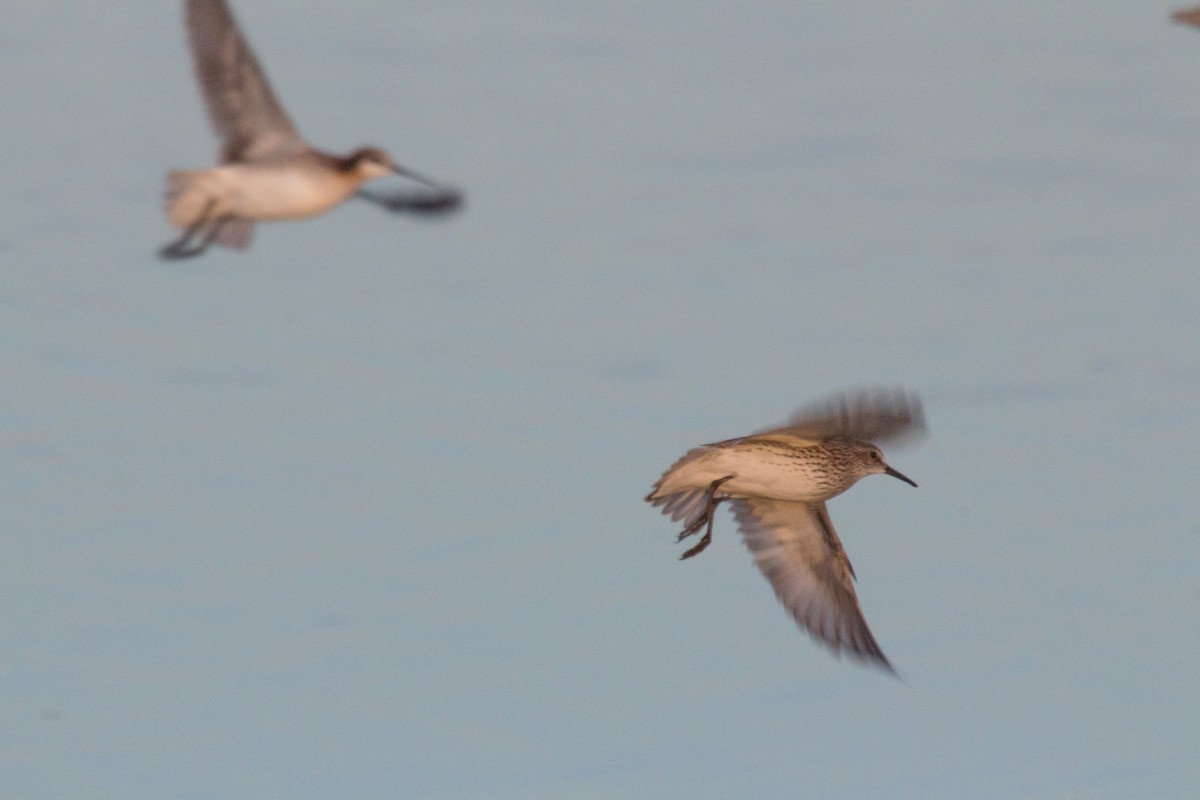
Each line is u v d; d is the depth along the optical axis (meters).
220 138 11.76
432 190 12.27
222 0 11.49
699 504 9.80
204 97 11.71
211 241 11.77
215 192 11.62
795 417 9.02
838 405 8.90
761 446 9.50
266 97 11.76
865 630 10.05
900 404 8.87
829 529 10.12
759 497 10.17
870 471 9.77
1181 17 17.39
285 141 11.84
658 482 9.67
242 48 11.62
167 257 11.59
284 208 11.70
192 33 11.61
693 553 9.64
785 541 10.23
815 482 9.59
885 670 9.93
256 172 11.60
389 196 12.16
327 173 11.80
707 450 9.52
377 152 12.07
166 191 11.64
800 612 10.19
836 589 10.16
